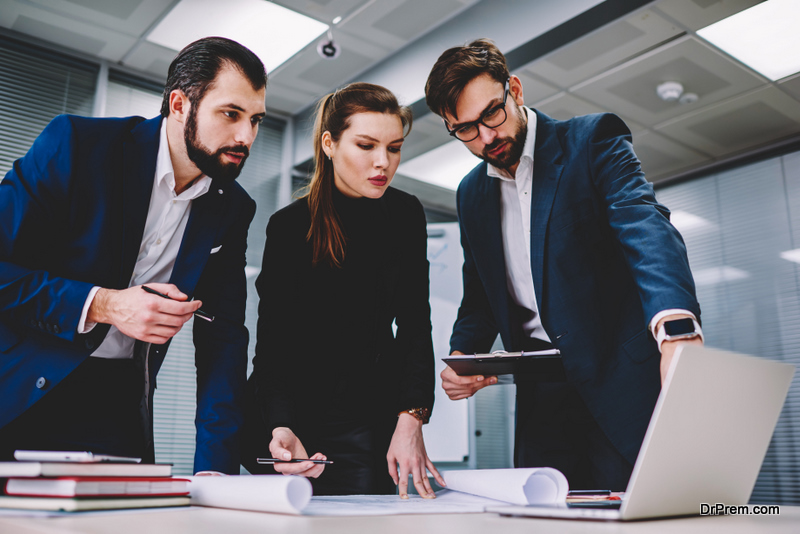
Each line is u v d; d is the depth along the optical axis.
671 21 3.44
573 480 1.43
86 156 1.19
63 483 0.66
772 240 4.84
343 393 1.52
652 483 0.64
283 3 3.65
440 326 4.21
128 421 1.21
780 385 0.76
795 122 4.52
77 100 4.20
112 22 3.88
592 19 3.38
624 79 4.00
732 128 4.62
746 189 5.02
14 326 1.12
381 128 1.46
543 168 1.48
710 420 0.68
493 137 1.46
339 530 0.55
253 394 1.53
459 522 0.64
